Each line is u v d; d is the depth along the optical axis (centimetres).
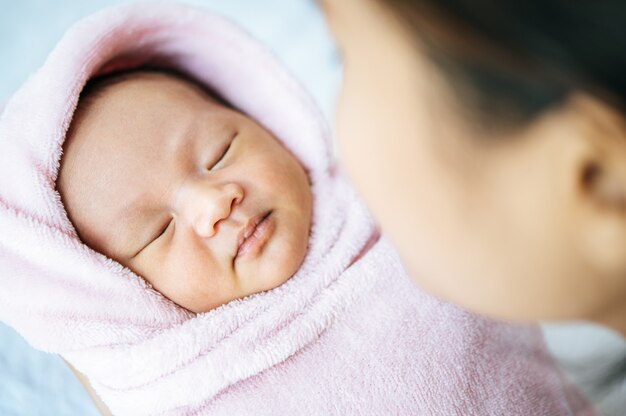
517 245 38
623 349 69
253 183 91
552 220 37
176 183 89
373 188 43
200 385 80
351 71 42
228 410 79
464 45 32
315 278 88
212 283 87
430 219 41
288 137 107
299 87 105
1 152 83
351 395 77
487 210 38
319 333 83
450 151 37
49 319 82
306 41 130
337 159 106
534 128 34
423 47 34
